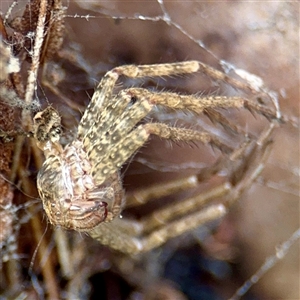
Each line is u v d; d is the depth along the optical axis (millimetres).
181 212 108
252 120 111
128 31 120
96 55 119
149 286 122
